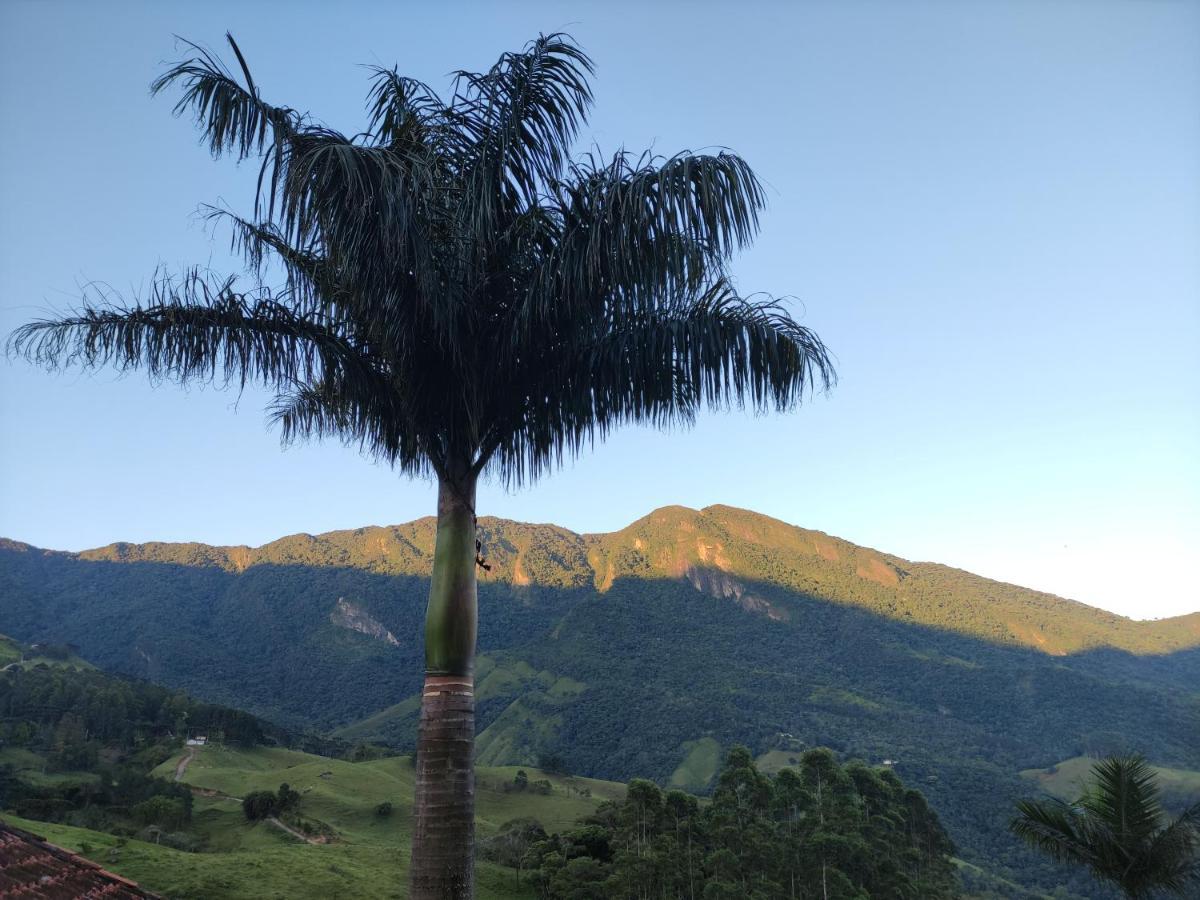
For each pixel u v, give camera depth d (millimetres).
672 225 5809
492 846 67938
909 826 49406
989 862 88188
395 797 95688
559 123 6488
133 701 126000
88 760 97188
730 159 5914
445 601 6289
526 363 6730
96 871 5586
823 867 41125
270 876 48156
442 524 6551
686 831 48844
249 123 6062
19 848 5527
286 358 6727
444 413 6707
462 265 6098
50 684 126250
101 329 6383
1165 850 16297
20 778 82125
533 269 6430
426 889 5707
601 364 6625
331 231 5680
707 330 6531
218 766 106062
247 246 6703
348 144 5816
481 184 6285
